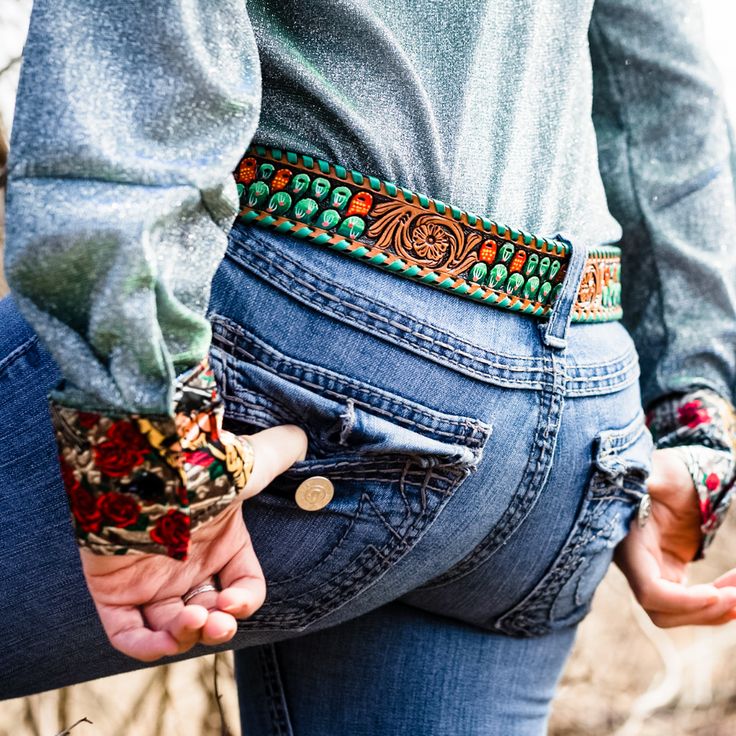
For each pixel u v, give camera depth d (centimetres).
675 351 112
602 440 84
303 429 73
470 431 76
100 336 57
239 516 68
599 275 88
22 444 72
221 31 62
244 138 62
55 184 57
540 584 90
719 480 106
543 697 107
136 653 63
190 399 60
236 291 71
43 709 153
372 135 72
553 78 85
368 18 71
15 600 73
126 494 60
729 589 104
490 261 77
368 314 72
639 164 112
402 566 81
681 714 207
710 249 110
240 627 81
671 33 109
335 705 104
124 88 60
